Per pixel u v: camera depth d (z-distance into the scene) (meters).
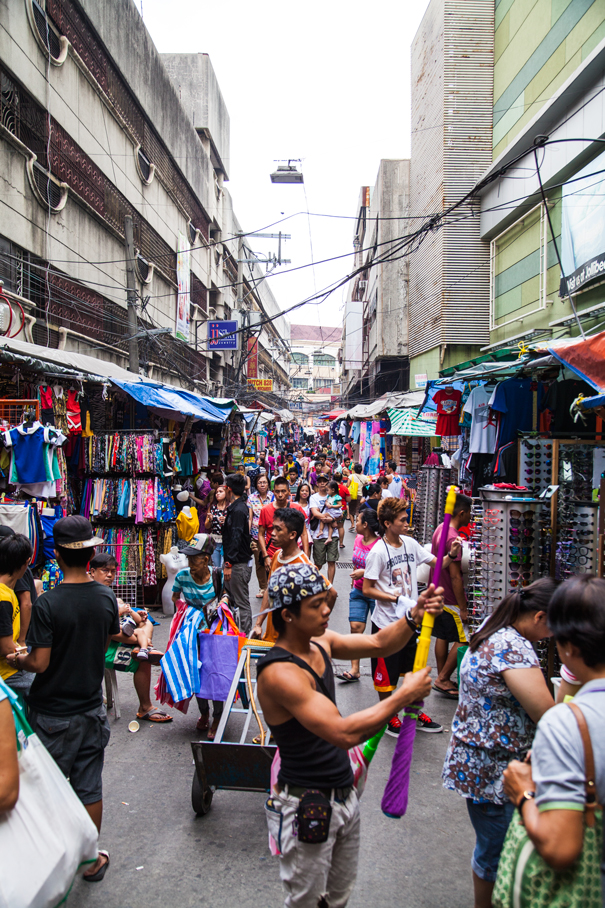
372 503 7.62
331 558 8.73
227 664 4.37
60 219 11.48
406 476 14.30
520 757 2.26
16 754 1.95
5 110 9.45
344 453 29.58
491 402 6.79
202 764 3.33
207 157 25.38
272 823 2.02
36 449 5.79
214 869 3.03
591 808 1.45
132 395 8.20
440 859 3.14
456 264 15.80
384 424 18.70
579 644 1.59
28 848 1.98
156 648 6.53
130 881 2.94
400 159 23.81
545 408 6.74
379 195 24.28
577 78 9.59
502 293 14.52
